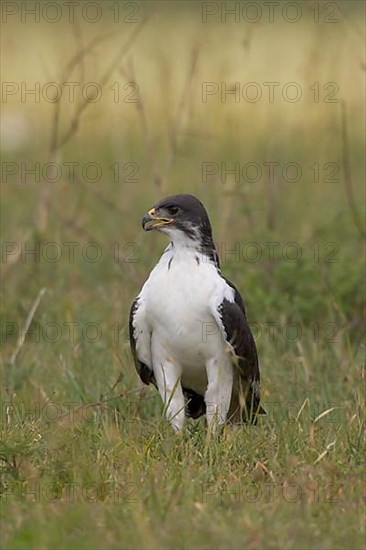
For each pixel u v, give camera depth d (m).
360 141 21.62
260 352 12.72
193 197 10.46
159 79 20.33
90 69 21.66
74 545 7.75
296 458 9.34
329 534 8.00
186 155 18.81
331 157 20.94
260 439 9.89
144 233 15.78
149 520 8.08
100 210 17.78
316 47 18.41
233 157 20.16
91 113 22.19
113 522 8.14
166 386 10.52
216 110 19.70
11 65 24.36
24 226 17.11
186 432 10.27
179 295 10.25
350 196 14.79
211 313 10.23
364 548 7.82
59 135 22.42
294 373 11.91
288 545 7.76
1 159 21.62
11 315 13.85
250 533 7.88
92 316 13.94
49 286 14.75
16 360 12.41
